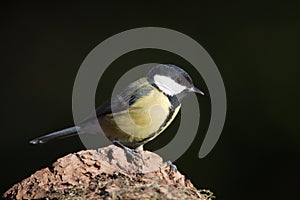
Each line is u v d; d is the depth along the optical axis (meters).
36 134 12.96
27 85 13.52
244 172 11.97
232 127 12.45
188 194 6.00
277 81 12.86
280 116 12.51
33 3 14.30
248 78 12.95
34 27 14.16
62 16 14.24
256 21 13.65
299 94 12.70
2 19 14.16
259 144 12.27
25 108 13.23
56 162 6.38
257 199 11.85
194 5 14.08
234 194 11.80
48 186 6.12
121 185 5.91
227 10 13.81
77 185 6.05
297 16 13.61
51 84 13.54
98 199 5.64
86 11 14.29
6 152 12.52
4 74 13.62
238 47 13.36
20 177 12.07
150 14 14.19
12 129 12.96
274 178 12.03
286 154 12.21
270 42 13.31
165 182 6.14
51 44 14.00
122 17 14.16
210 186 11.78
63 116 13.20
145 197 5.62
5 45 13.93
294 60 13.08
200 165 11.76
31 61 13.81
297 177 12.00
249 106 12.66
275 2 13.70
